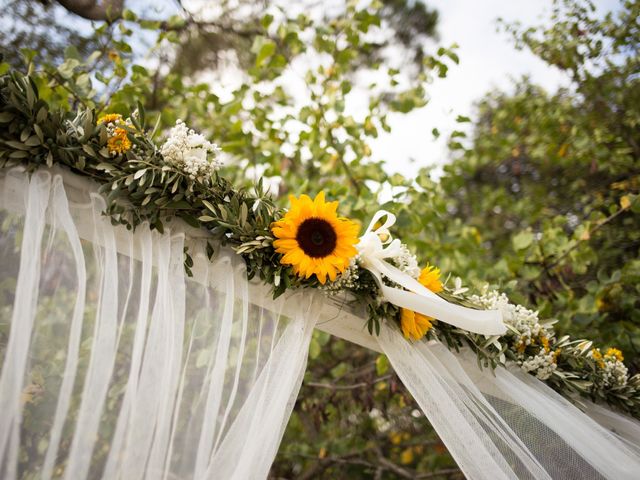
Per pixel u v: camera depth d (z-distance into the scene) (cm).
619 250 374
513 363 183
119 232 130
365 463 390
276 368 140
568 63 384
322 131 312
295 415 397
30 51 234
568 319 282
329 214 146
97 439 111
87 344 116
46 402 107
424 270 173
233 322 140
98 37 271
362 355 376
